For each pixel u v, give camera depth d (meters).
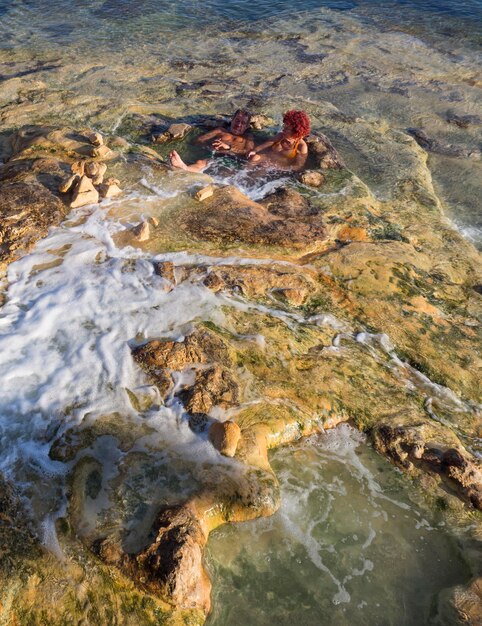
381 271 3.77
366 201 4.61
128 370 2.85
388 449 2.79
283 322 3.28
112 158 4.59
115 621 2.07
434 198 4.98
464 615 2.25
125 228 3.79
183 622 2.10
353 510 2.60
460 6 10.16
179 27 8.80
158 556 2.16
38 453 2.50
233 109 6.19
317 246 3.91
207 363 2.93
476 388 3.17
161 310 3.19
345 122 6.13
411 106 6.92
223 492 2.44
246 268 3.57
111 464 2.48
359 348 3.25
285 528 2.50
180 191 4.27
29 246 3.55
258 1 10.02
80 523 2.29
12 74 6.80
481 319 3.61
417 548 2.50
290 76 7.44
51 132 4.84
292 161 4.99
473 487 2.65
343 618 2.27
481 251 4.64
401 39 8.85
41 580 2.13
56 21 8.70
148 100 6.30
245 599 2.29
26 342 2.94
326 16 9.59
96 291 3.26
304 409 2.84
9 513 2.29
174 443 2.57
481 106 7.05
